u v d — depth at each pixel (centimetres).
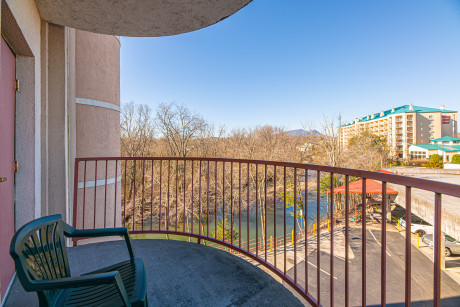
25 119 204
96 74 443
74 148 305
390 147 3475
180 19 240
